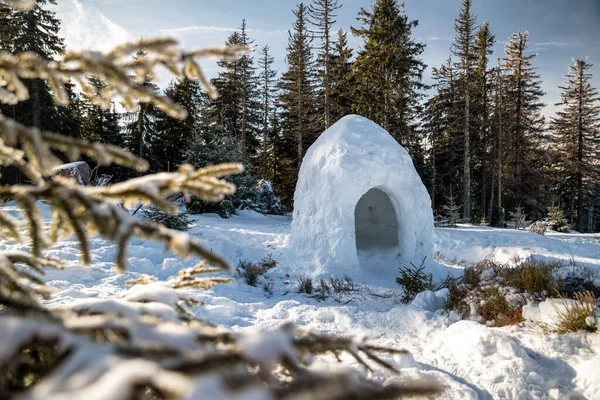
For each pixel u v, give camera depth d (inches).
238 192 772.0
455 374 138.6
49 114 873.5
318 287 273.0
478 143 1195.3
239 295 244.1
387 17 943.7
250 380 30.1
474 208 1298.0
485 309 203.2
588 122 1326.3
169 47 49.9
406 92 992.9
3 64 48.2
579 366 133.5
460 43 1028.5
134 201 49.6
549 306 179.8
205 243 345.4
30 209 43.8
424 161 1315.2
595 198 1462.8
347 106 1095.0
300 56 1068.5
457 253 464.8
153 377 26.5
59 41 887.7
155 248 303.4
